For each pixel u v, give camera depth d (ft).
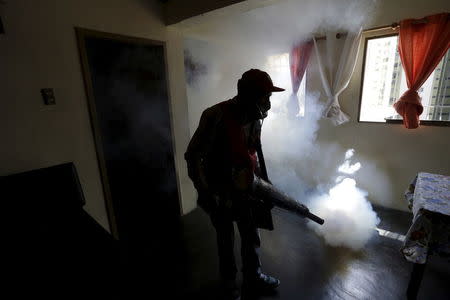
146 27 6.33
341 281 5.16
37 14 4.49
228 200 3.94
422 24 6.48
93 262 3.10
